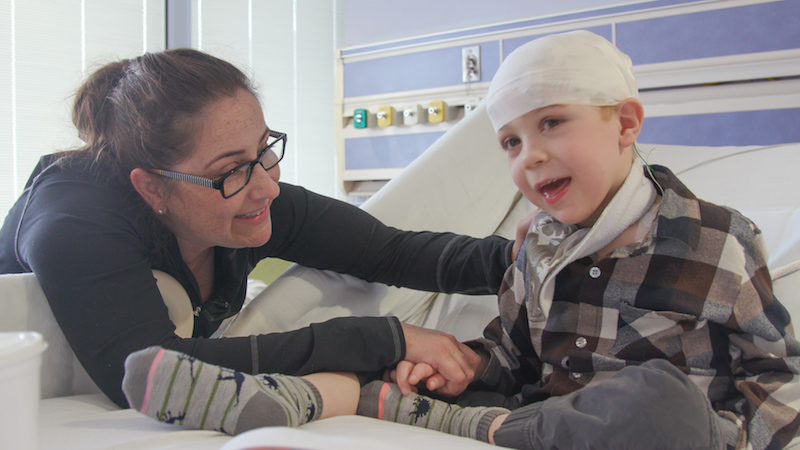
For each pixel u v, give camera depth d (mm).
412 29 3090
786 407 602
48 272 639
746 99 2227
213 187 693
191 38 3002
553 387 686
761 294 652
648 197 688
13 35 2527
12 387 354
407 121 2900
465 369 730
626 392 463
